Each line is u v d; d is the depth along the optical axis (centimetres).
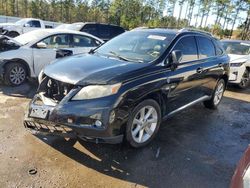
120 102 349
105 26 1382
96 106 341
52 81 379
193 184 336
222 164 388
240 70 878
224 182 346
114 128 351
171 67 434
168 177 345
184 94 483
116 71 373
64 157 367
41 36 725
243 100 772
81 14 5391
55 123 350
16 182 309
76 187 311
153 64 414
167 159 386
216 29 5388
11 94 611
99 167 352
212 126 532
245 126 552
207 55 559
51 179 320
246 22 4791
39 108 364
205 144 446
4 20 2284
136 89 368
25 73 697
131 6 5675
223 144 455
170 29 527
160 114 427
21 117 477
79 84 351
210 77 565
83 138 349
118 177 336
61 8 5159
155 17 5922
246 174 200
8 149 373
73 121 342
